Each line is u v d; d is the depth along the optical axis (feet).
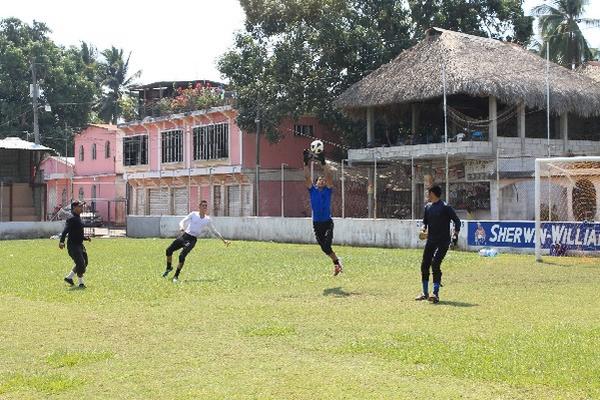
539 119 115.44
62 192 192.65
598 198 78.43
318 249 84.89
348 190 116.37
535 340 27.55
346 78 128.06
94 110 242.17
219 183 140.97
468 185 101.91
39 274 57.52
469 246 76.89
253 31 128.47
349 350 26.40
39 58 201.05
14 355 27.09
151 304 39.17
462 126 105.50
